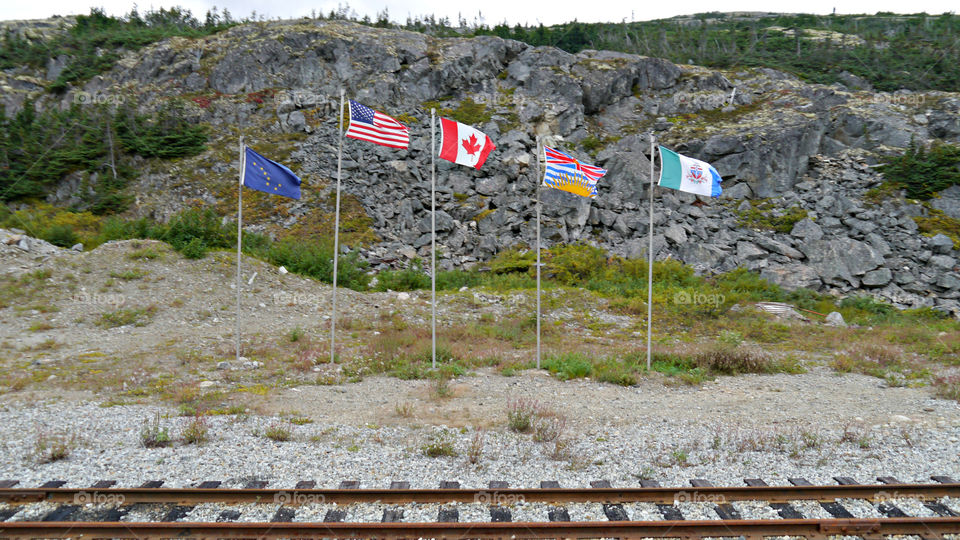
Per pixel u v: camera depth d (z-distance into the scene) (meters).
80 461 7.58
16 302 18.55
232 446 8.19
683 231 32.19
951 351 18.64
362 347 16.50
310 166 36.25
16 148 37.62
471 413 10.39
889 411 11.09
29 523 5.68
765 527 5.97
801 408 11.27
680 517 6.24
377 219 32.44
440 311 21.80
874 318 24.61
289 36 46.25
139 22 69.31
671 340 19.42
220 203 33.66
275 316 20.16
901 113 40.59
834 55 60.66
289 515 6.14
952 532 5.98
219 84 43.88
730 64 57.09
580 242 31.72
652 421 10.06
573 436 9.02
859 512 6.36
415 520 6.11
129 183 35.34
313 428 9.19
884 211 33.22
